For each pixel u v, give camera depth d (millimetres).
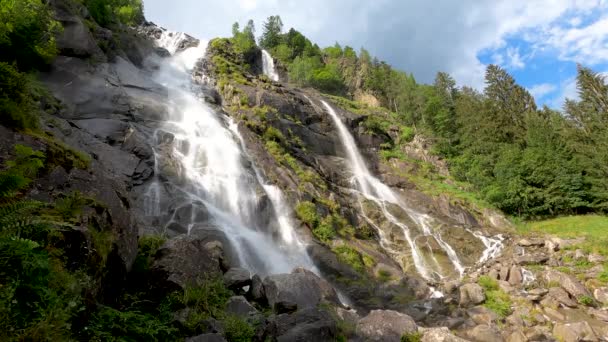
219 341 8320
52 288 6285
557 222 34875
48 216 7516
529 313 16359
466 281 20672
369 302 18359
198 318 9188
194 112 29172
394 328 12227
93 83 25516
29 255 5969
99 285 8016
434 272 24266
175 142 23766
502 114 55312
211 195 21344
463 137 49531
